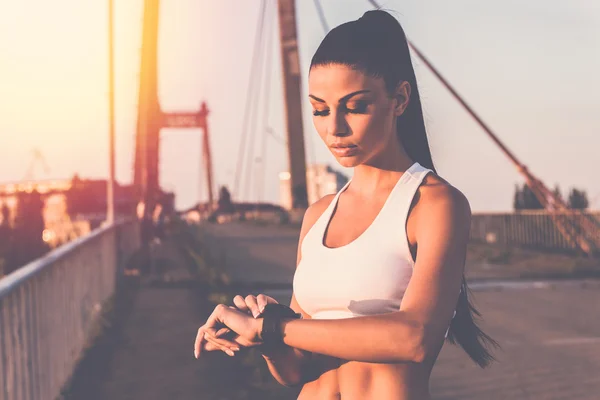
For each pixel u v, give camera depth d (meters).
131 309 10.38
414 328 1.27
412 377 1.42
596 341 7.65
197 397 5.59
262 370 6.23
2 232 11.56
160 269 15.70
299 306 1.60
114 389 5.93
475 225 24.09
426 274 1.33
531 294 11.53
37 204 11.86
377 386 1.43
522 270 14.91
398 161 1.53
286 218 42.41
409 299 1.32
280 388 5.80
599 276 13.87
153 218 18.09
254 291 11.98
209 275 13.38
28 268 4.86
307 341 1.34
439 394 5.58
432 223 1.38
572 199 20.38
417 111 1.58
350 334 1.29
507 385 5.86
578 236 17.39
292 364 1.51
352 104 1.38
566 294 11.52
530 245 20.11
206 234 32.97
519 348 7.29
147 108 19.81
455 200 1.41
